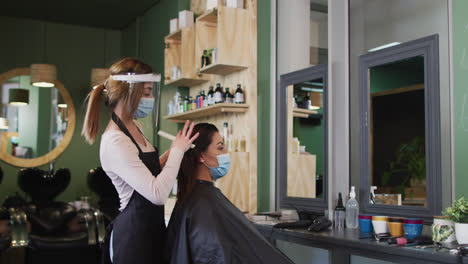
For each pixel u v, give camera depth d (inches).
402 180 97.2
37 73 215.6
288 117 131.6
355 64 114.0
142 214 66.4
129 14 219.5
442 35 93.3
